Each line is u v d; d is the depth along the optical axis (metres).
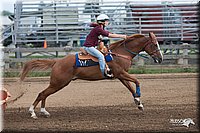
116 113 12.20
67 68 11.78
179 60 24.11
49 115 11.77
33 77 21.55
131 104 13.79
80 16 31.19
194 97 14.92
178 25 29.20
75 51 24.30
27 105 13.95
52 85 11.84
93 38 12.05
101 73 12.05
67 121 11.07
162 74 21.84
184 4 30.83
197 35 28.91
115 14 30.34
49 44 30.00
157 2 31.64
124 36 12.42
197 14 29.95
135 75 21.66
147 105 13.43
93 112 12.40
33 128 10.17
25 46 29.61
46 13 31.34
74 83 19.92
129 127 10.17
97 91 17.11
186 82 18.92
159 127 10.20
